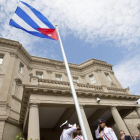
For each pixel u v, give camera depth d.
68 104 9.66
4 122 10.68
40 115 10.67
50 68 21.02
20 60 17.73
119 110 14.03
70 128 4.42
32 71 18.98
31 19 7.74
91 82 21.48
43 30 7.71
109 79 22.06
